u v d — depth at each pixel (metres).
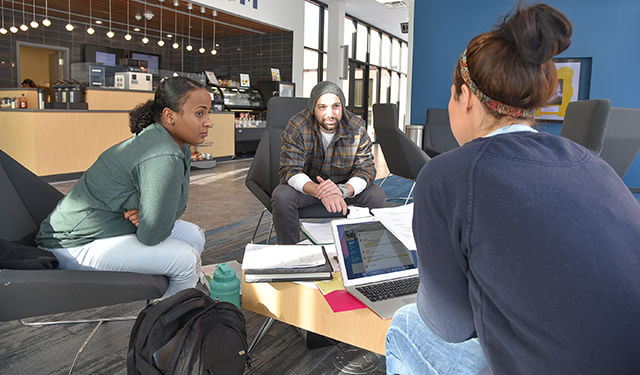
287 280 1.34
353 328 1.24
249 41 10.39
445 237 0.68
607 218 0.59
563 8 5.32
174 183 1.48
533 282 0.57
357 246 1.37
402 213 1.40
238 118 9.20
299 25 9.92
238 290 1.62
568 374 0.57
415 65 6.39
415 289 1.30
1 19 8.23
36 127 4.99
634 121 3.46
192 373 1.12
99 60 9.68
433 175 0.69
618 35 5.11
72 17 8.95
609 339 0.55
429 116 5.76
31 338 1.74
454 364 0.86
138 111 1.58
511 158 0.64
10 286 1.20
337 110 2.34
